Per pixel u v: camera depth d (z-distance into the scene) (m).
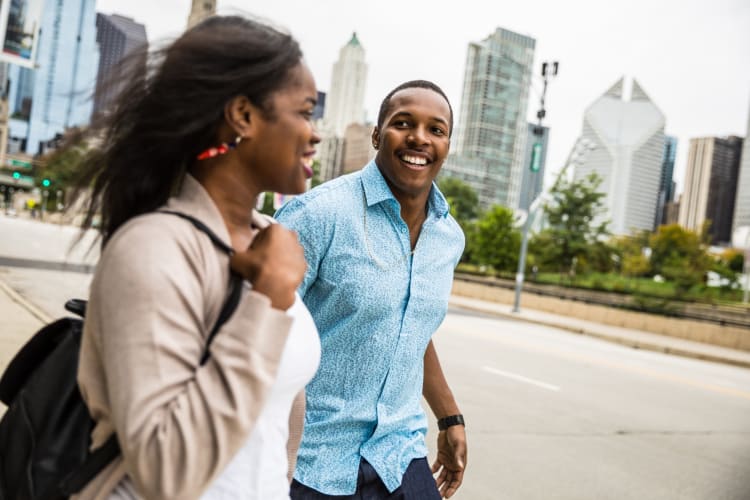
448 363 8.98
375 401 1.75
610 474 4.84
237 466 1.07
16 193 96.12
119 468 1.02
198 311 1.00
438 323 1.87
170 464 0.92
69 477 1.02
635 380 9.64
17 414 1.09
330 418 1.70
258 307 0.99
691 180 130.12
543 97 24.22
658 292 32.38
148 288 0.95
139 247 0.98
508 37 159.50
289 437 1.34
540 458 5.02
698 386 9.89
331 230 1.70
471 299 31.00
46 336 1.19
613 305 26.53
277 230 1.07
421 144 1.77
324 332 1.74
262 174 1.14
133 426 0.91
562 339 15.79
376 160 1.85
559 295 33.66
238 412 0.94
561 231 35.44
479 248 39.97
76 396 1.08
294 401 1.34
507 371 8.88
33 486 1.03
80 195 1.13
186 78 1.05
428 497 1.80
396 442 1.77
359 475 1.70
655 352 16.34
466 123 158.00
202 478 0.94
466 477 4.44
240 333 0.98
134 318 0.94
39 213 78.06
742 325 20.88
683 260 35.25
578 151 24.69
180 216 1.05
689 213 130.25
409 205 1.82
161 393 0.92
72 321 1.18
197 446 0.92
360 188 1.77
